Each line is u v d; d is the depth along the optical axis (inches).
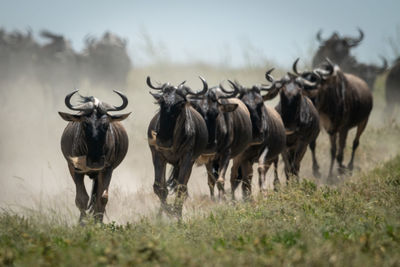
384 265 910.4
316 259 910.4
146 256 936.3
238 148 1702.8
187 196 1502.2
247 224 1188.5
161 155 1513.3
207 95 1596.9
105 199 1405.0
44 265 905.5
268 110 1856.5
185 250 968.3
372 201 1414.9
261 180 1769.2
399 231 1096.8
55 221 1261.1
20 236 1095.6
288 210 1301.7
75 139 1401.3
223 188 1616.6
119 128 1502.2
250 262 910.4
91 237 1094.4
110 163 1432.1
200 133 1531.7
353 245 992.9
